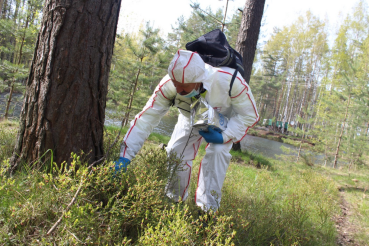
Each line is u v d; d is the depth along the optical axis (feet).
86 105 6.59
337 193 18.67
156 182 5.95
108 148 7.18
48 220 4.81
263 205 9.53
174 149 8.48
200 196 7.79
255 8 26.12
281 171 25.11
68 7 6.07
